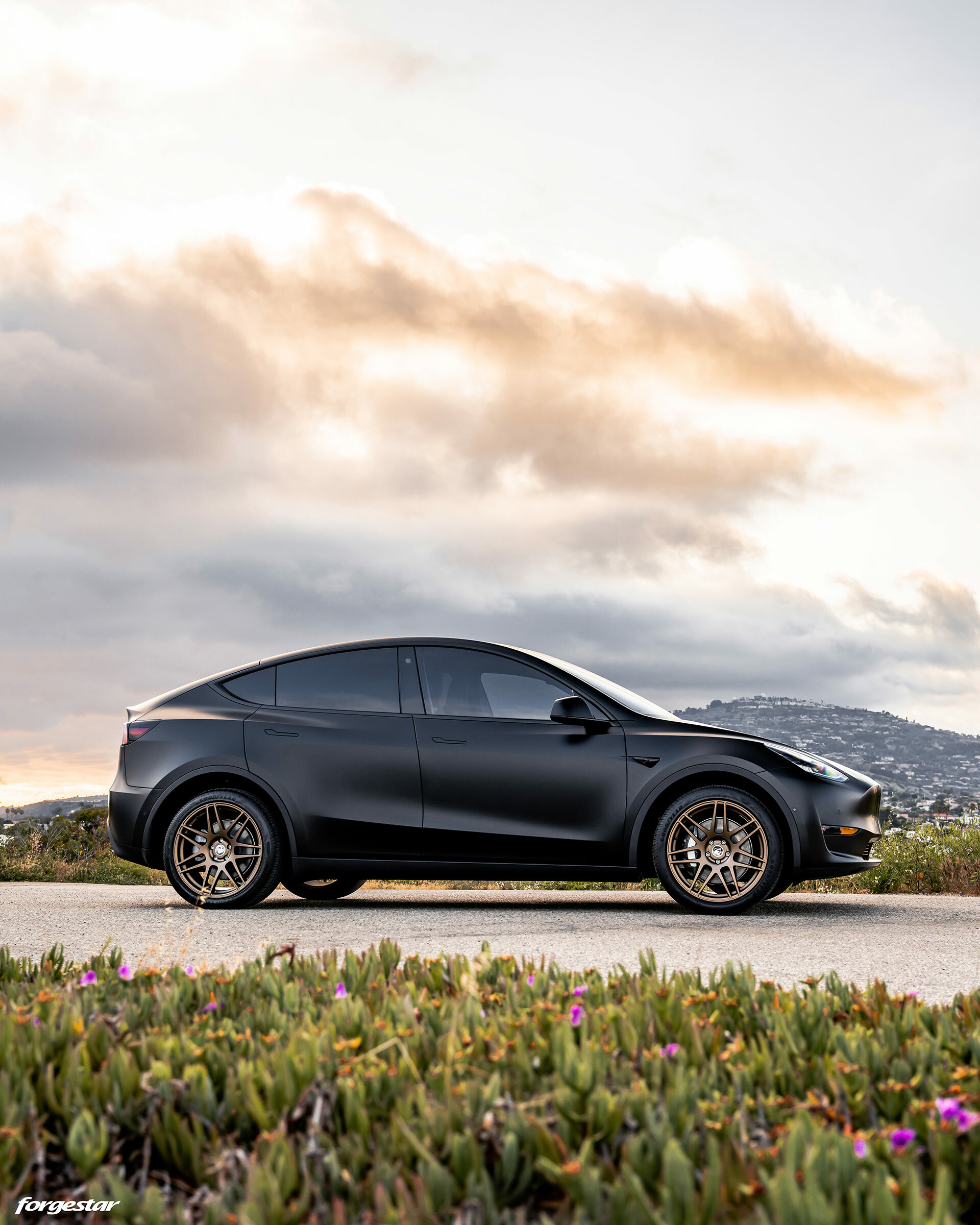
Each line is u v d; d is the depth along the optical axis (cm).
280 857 689
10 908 716
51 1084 210
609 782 666
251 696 712
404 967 340
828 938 554
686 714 796
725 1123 195
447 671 704
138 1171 202
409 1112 197
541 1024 254
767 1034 255
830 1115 205
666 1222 156
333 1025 243
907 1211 150
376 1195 161
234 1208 170
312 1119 202
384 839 679
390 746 684
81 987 301
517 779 672
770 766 661
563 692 694
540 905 736
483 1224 167
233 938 568
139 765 702
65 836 1253
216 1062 228
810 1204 150
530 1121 188
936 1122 191
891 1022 256
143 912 682
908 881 937
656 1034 252
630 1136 187
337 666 714
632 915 660
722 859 661
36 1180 188
